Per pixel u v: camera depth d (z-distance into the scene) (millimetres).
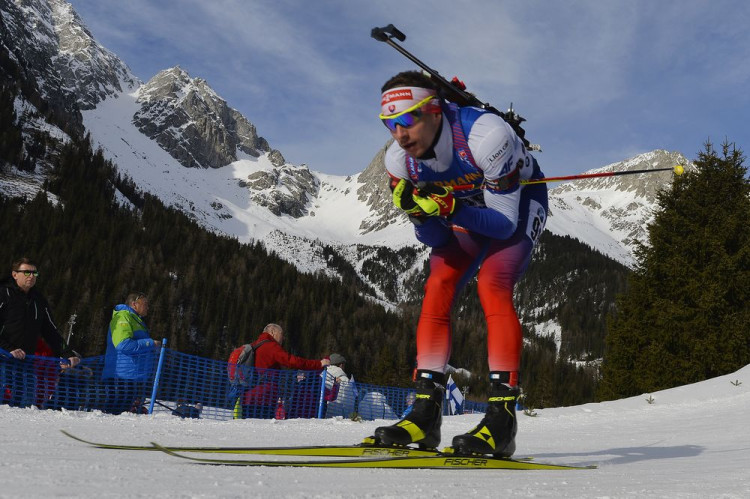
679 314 14750
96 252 82438
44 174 92875
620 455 3021
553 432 5484
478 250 2508
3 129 90625
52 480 1277
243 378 7020
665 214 16203
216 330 82500
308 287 104000
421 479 1584
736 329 14258
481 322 112312
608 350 16281
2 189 82938
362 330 93562
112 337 6320
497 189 2350
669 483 1568
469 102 2451
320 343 88438
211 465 1668
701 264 15477
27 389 5531
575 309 151250
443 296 2461
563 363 99250
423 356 2408
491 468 1986
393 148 2512
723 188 15734
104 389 6188
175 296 81688
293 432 4359
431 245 2508
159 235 100562
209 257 100562
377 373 57000
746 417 5805
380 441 2162
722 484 1521
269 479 1441
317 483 1415
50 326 6004
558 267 171750
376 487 1369
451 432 5543
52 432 2971
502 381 2346
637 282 15922
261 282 99312
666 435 4578
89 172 101750
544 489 1416
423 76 2314
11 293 5566
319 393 7750
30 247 75438
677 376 14617
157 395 6523
